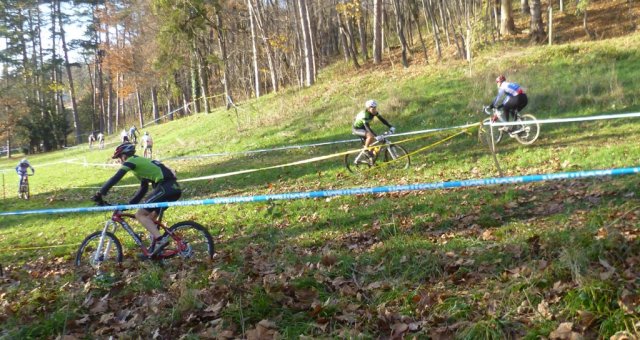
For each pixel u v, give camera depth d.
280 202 9.52
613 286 3.62
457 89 18.27
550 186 7.70
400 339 3.72
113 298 5.10
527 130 11.49
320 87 25.28
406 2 32.66
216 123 26.94
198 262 6.14
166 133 32.88
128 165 6.30
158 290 5.16
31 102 55.50
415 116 17.06
